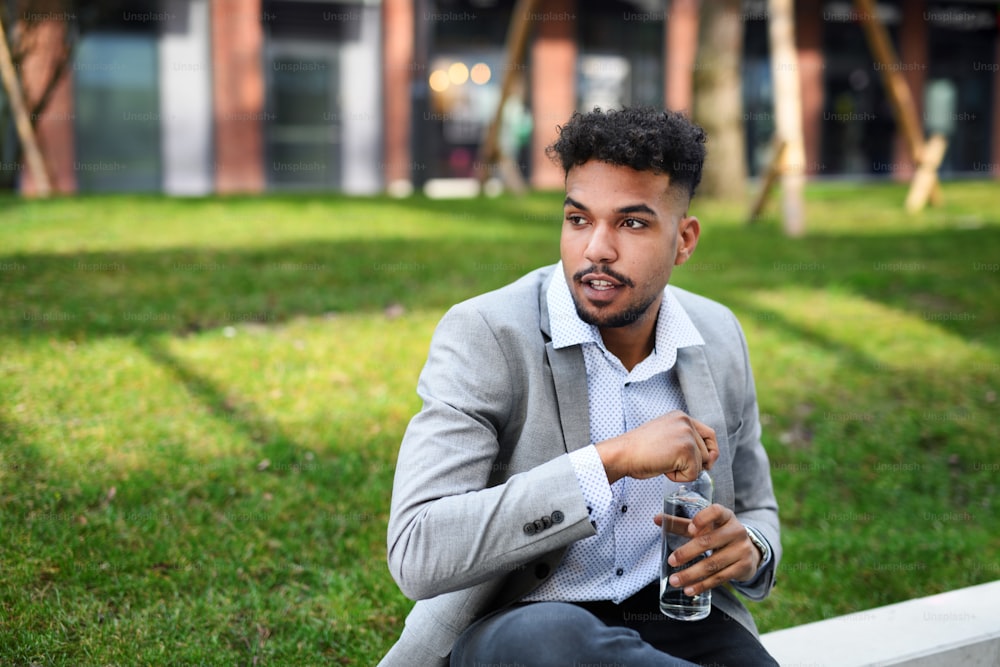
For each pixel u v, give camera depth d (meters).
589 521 1.70
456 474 1.78
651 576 1.96
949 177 22.69
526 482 1.71
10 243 6.99
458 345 1.89
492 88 19.48
